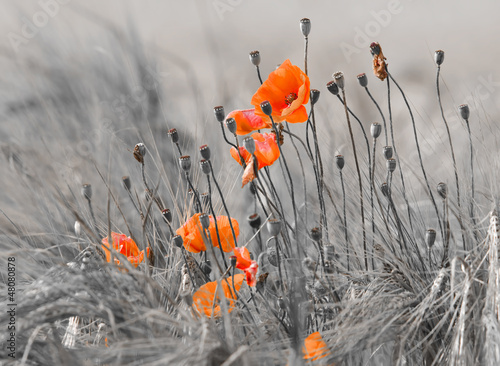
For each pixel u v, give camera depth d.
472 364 2.43
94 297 2.41
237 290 2.48
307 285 2.51
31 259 2.59
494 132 2.74
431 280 2.52
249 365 2.38
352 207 2.62
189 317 2.40
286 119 2.47
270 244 2.54
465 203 2.62
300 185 2.89
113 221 2.72
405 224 2.61
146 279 2.41
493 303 2.44
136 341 2.38
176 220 2.63
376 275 2.53
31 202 2.82
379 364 2.51
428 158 2.89
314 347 2.42
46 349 2.43
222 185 2.77
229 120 2.45
